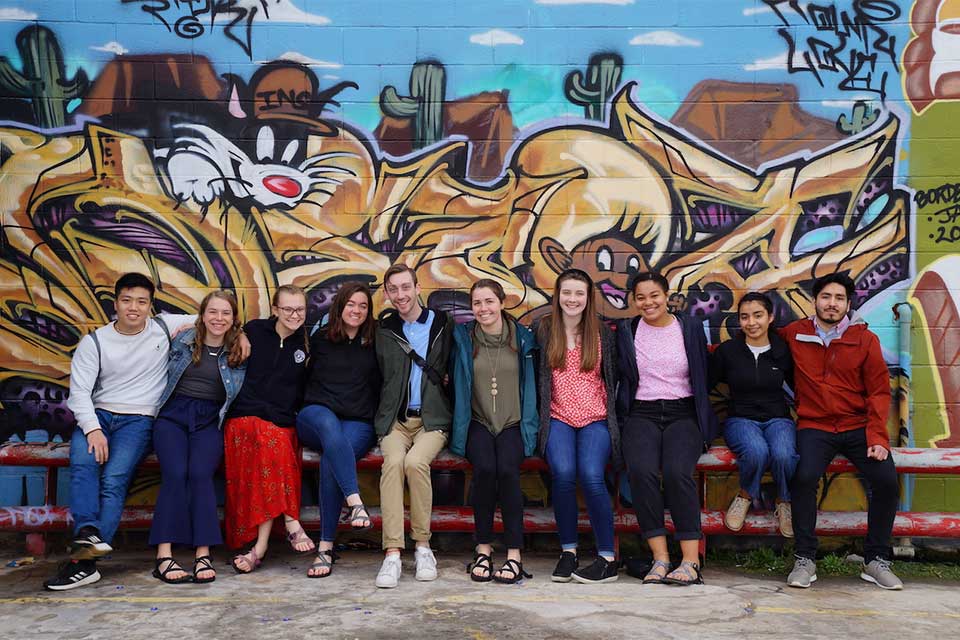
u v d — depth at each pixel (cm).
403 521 445
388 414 452
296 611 374
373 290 503
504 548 493
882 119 498
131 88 502
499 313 455
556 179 503
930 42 496
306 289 503
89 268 501
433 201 502
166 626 355
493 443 444
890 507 434
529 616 368
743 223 501
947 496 488
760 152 501
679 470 428
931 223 496
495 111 503
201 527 423
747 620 368
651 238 502
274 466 436
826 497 494
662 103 502
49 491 465
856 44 500
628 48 502
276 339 457
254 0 503
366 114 502
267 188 503
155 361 450
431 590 407
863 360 445
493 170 503
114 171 501
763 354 464
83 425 427
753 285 501
